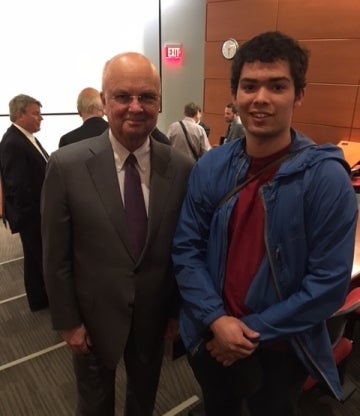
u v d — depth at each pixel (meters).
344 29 3.82
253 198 0.93
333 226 0.84
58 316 1.17
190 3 5.73
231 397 1.21
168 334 1.30
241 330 0.90
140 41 5.54
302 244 0.88
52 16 4.70
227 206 0.96
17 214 2.28
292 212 0.87
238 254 0.96
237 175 0.96
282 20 4.25
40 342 2.25
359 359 2.10
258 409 1.11
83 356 1.26
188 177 1.17
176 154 1.18
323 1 3.89
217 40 4.95
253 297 0.93
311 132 4.31
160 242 1.13
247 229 0.95
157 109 1.07
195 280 1.00
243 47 0.90
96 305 1.15
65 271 1.14
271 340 0.89
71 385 1.91
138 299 1.15
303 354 0.96
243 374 1.02
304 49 0.88
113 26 5.23
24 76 4.66
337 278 0.84
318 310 0.86
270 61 0.84
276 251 0.90
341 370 1.74
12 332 2.34
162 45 5.77
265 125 0.87
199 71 6.09
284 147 0.92
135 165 1.11
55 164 1.06
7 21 4.40
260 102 0.85
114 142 1.10
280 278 0.91
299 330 0.88
